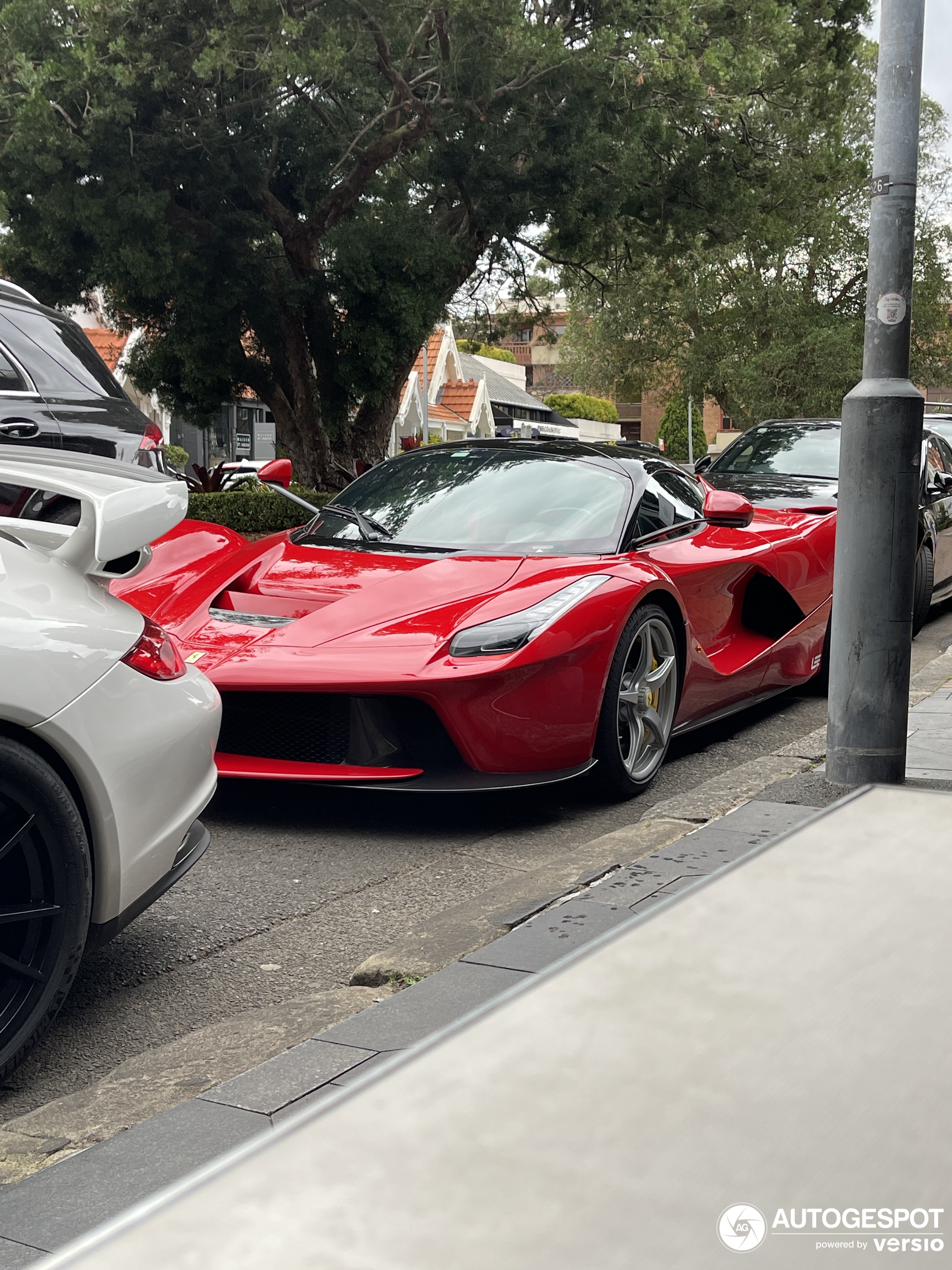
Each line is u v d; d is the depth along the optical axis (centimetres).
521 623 381
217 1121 179
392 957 249
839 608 374
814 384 2927
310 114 1445
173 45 1244
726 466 810
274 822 388
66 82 1214
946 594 880
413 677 366
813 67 1644
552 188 1451
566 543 452
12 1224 152
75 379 575
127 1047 232
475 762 376
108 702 227
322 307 1498
